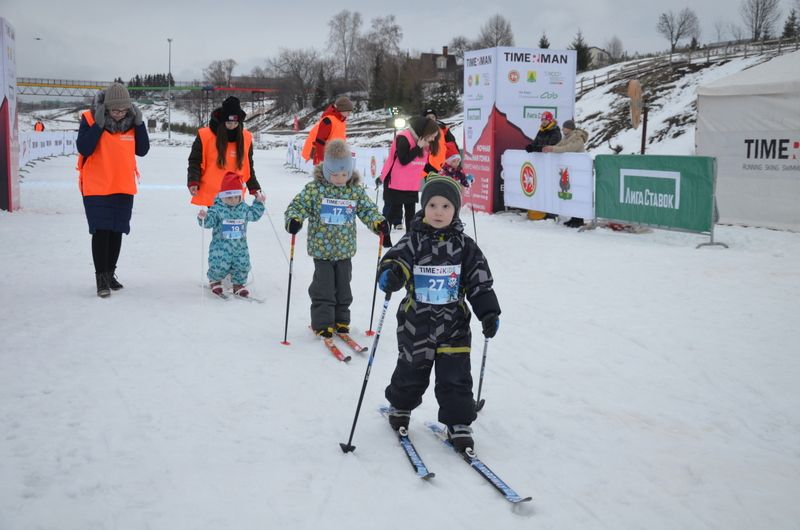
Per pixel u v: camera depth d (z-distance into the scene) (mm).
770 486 3281
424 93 74812
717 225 11781
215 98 109875
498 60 13555
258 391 4457
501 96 13719
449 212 3564
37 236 10375
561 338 5621
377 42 100625
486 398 4398
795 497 3176
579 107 36750
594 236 10805
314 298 5594
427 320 3635
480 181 14359
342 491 3186
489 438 3811
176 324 5961
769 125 11086
